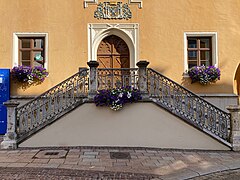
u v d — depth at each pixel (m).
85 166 5.70
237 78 10.38
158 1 9.77
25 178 4.93
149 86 7.82
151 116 7.57
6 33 9.45
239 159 6.48
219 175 5.45
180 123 7.53
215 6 9.81
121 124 7.57
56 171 5.33
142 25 9.68
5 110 9.12
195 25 9.75
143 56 9.61
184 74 9.58
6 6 9.52
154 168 5.69
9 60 9.38
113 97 7.34
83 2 9.64
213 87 9.55
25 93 9.30
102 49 9.79
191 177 5.24
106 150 7.11
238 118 7.44
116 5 9.66
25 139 7.30
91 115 7.54
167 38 9.68
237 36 9.75
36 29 9.50
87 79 7.80
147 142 7.53
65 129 7.48
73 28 9.56
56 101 7.68
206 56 9.91
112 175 5.19
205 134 7.47
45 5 9.58
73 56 9.49
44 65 9.45
